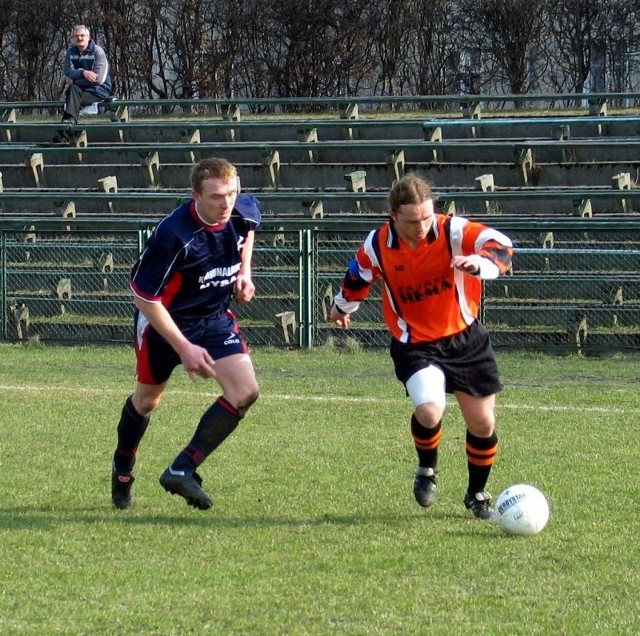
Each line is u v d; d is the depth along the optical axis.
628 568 12.58
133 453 15.30
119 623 10.81
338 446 20.00
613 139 45.06
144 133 51.53
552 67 64.19
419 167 44.75
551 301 34.59
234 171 13.80
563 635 10.44
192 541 13.73
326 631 10.55
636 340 32.62
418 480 15.09
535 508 13.92
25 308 36.69
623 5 62.94
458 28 64.25
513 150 43.91
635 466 18.22
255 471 17.88
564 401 25.06
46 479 17.38
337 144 45.31
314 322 34.66
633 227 32.88
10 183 48.44
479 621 10.84
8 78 68.31
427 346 14.38
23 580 12.16
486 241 13.85
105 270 38.38
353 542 13.66
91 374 29.91
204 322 14.50
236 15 65.56
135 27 66.50
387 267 14.24
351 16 64.69
